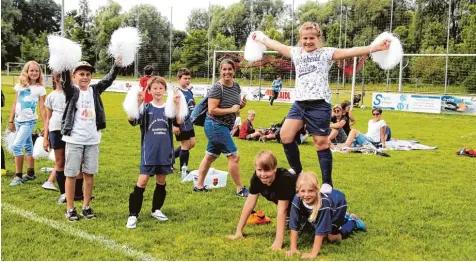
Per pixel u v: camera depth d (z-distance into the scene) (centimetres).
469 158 962
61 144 557
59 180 564
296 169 491
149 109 492
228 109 591
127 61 524
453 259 416
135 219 484
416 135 1362
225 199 596
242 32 4116
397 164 867
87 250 416
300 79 468
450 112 2048
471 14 3206
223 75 591
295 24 3588
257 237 463
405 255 422
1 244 423
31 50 4600
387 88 2628
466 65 2919
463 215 549
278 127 1147
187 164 799
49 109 574
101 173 720
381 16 3269
